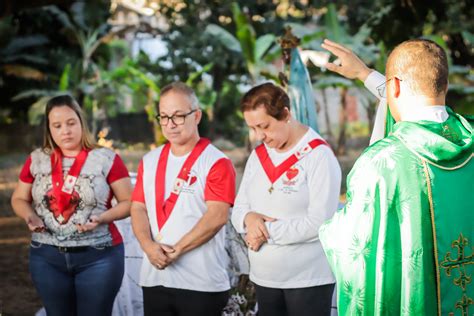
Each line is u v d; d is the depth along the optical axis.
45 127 3.20
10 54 16.03
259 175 2.93
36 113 15.39
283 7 18.19
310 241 2.79
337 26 12.73
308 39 12.23
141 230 3.00
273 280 2.84
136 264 4.06
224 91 18.30
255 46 12.70
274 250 2.83
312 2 15.88
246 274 3.87
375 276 2.08
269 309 2.90
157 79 17.75
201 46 17.34
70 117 3.12
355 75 2.60
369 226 2.08
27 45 15.95
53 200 3.12
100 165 3.17
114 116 18.33
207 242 2.96
